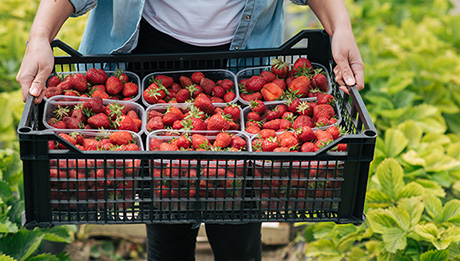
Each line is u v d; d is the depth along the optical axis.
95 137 2.37
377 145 3.42
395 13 5.58
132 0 2.55
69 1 2.38
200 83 2.70
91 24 2.74
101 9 2.71
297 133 2.32
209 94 2.71
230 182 2.14
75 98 2.51
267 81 2.73
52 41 2.54
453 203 2.97
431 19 5.25
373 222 2.93
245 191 2.21
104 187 2.04
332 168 2.06
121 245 3.71
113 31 2.71
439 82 4.11
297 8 6.17
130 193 2.13
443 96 4.10
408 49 4.68
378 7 5.48
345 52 2.45
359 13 5.31
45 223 2.08
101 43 2.77
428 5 5.82
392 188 3.11
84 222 2.10
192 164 2.12
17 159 3.32
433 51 4.51
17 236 2.81
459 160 3.48
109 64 2.77
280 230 3.68
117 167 2.04
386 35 4.97
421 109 3.85
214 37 2.69
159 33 2.69
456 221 2.92
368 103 4.10
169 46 2.71
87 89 2.65
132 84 2.67
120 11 2.59
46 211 2.06
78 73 2.68
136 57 2.67
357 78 2.40
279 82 2.72
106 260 3.60
